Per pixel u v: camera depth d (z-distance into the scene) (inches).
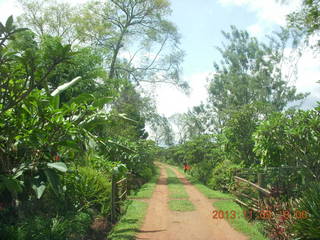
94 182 350.6
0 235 211.3
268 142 339.9
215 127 1615.4
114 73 1186.0
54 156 276.7
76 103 283.4
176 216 407.2
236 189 489.4
